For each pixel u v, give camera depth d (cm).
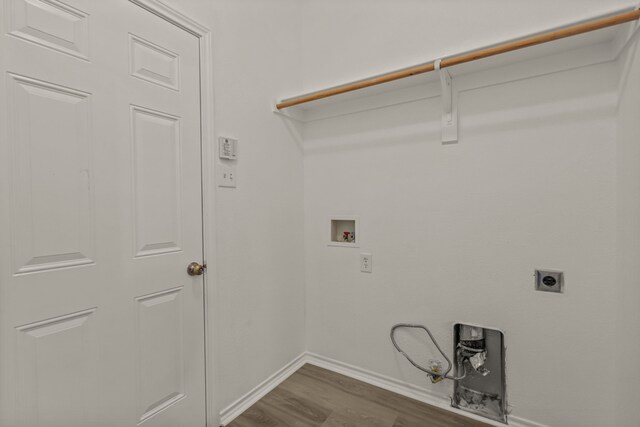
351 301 189
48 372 92
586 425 130
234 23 155
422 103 164
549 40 114
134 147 113
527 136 138
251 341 165
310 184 204
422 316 166
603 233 125
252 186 165
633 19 100
